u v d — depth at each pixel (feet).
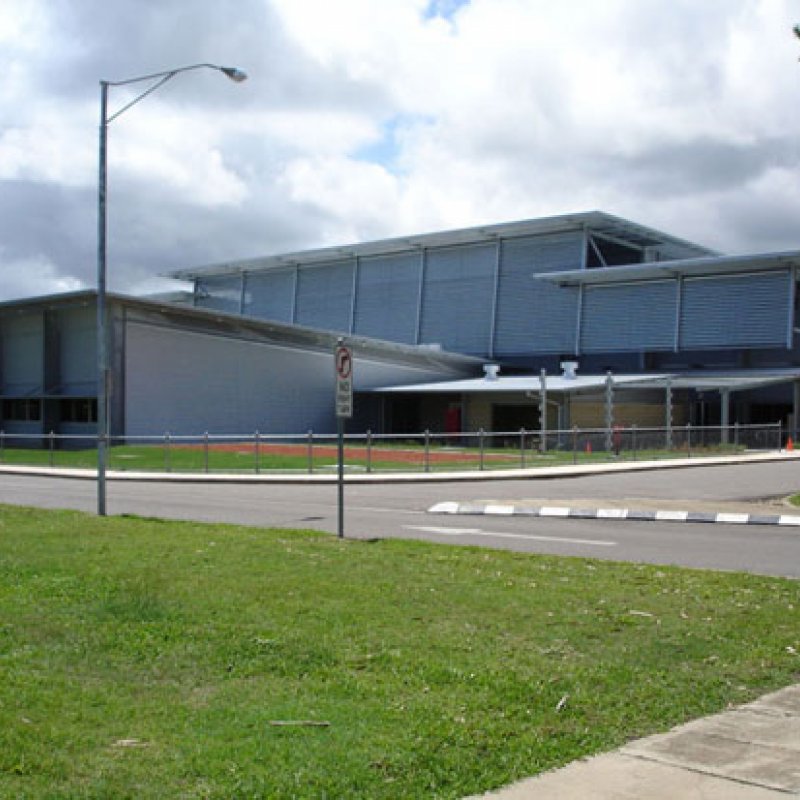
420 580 30.40
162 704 17.66
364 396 190.70
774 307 179.93
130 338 152.56
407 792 14.12
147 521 47.88
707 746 16.51
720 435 140.46
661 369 202.39
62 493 77.05
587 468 102.22
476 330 221.05
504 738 16.38
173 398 157.89
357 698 18.21
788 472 102.73
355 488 83.76
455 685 19.16
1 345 176.86
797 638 23.89
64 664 20.20
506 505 61.93
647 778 15.05
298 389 176.96
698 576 32.68
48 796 13.46
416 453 133.39
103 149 59.36
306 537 41.70
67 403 164.25
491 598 27.61
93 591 27.63
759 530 50.83
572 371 174.40
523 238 215.10
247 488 84.12
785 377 162.61
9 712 16.85
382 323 236.84
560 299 208.64
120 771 14.42
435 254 229.25
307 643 21.93
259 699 18.02
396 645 22.00
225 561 33.58
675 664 21.38
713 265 182.91
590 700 18.54
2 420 177.37
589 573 32.81
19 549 36.22
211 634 22.66
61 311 164.04
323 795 13.82
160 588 28.19
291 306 254.88
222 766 14.64
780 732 17.28
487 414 177.68
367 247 232.53
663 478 94.22
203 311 159.43
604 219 198.59
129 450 136.87
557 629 24.00
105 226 59.11
